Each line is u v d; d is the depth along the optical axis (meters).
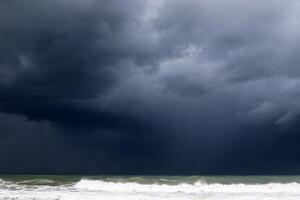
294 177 37.44
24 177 39.84
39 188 30.81
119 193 28.42
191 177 36.88
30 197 25.81
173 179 35.44
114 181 34.53
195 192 29.33
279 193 28.80
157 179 35.28
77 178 37.69
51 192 28.36
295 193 28.77
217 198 26.09
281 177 37.62
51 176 41.22
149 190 30.28
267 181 34.72
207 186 31.89
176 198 25.98
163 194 28.08
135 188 31.14
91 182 33.09
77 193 28.03
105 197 26.12
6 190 29.36
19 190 29.48
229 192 29.33
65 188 30.97
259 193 28.81
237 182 34.25
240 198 26.14
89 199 25.30
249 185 32.06
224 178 36.19
